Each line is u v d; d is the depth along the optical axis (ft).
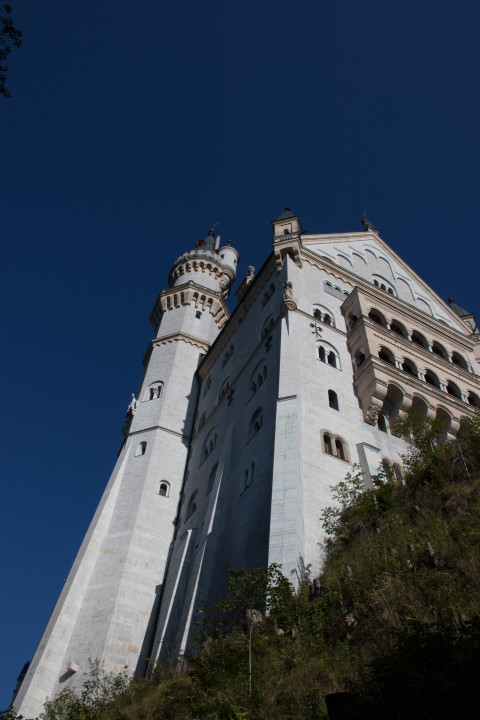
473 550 61.93
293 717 50.62
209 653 65.00
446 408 125.70
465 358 150.51
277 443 102.42
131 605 120.06
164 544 136.05
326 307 142.92
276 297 144.77
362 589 66.08
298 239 153.58
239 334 163.84
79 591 122.83
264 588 70.38
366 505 85.56
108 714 76.69
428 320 151.94
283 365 119.24
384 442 116.37
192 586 101.09
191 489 144.05
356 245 178.40
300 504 92.32
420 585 60.34
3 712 71.05
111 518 140.87
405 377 124.88
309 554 86.38
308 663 58.23
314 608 67.77
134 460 157.99
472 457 87.61
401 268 182.70
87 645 112.27
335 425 113.29
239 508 105.40
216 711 54.85
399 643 43.60
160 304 218.59
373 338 130.52
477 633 41.65
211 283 227.81
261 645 63.31
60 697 93.04
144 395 181.16
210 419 155.33
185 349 194.49
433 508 79.77
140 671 109.91
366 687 42.45
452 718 36.24
